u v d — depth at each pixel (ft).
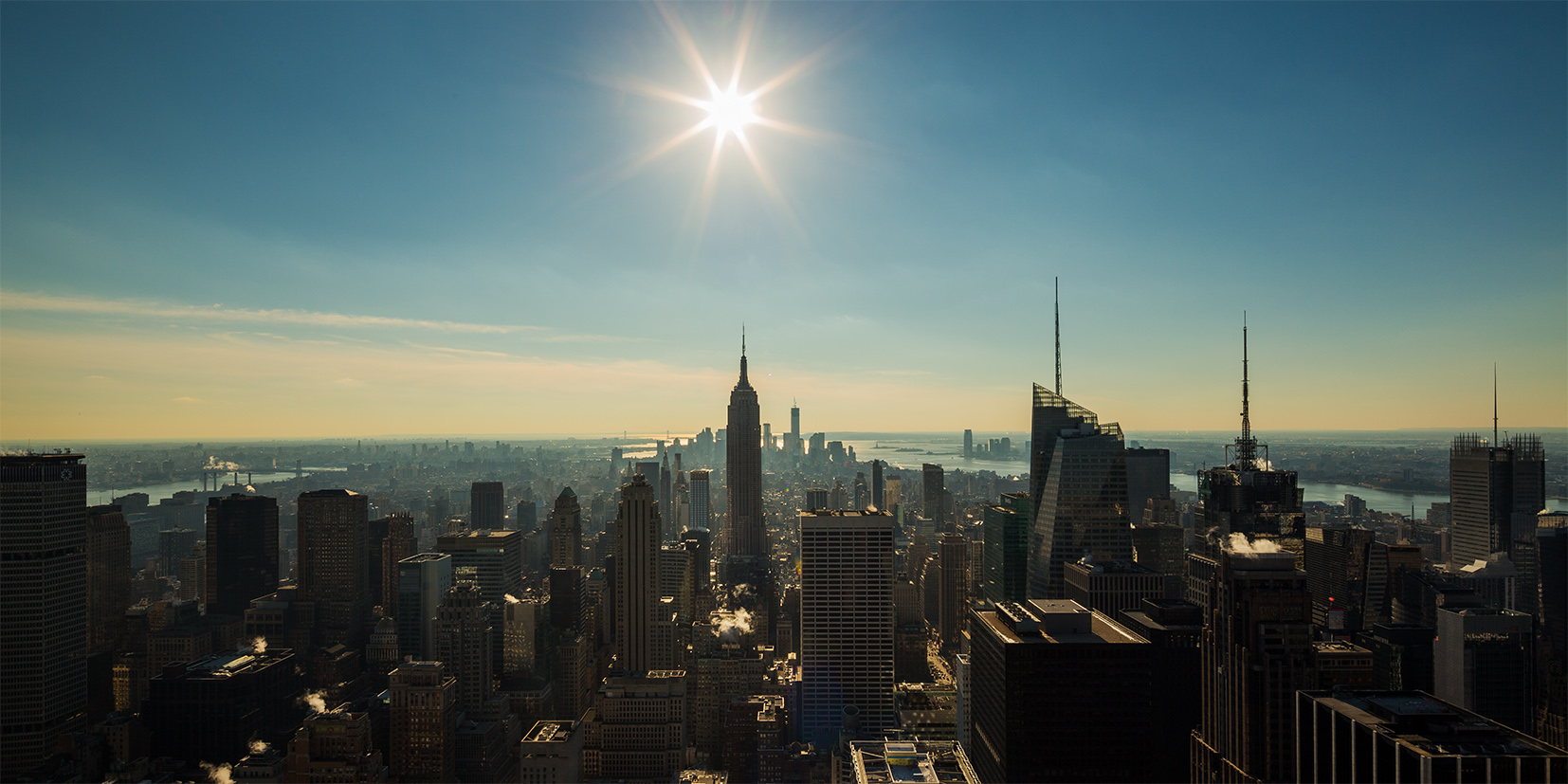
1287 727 563.89
